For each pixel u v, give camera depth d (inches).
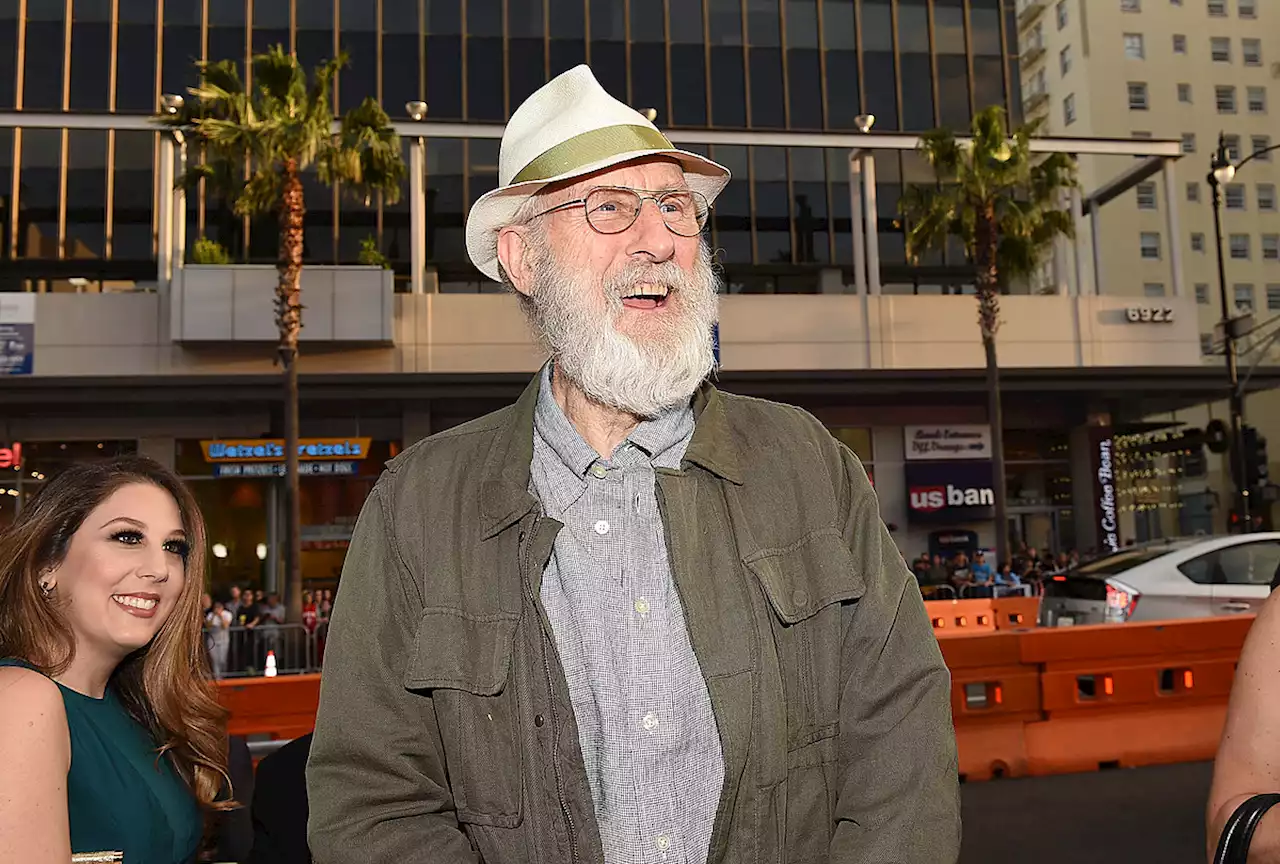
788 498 65.1
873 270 846.5
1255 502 736.3
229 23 901.8
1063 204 919.0
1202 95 2065.7
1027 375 826.8
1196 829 194.1
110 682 93.0
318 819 58.8
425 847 57.6
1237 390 753.6
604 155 65.7
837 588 61.7
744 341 829.8
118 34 887.7
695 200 77.2
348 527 790.5
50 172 845.2
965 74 978.1
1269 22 2102.6
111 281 859.4
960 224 747.4
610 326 64.2
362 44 912.9
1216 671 247.6
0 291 842.8
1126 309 868.6
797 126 949.2
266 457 770.2
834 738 62.1
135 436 796.0
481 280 869.2
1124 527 925.2
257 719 200.1
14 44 871.7
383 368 789.2
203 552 96.7
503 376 754.2
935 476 878.4
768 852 58.7
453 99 912.9
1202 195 2022.6
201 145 652.1
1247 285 2005.4
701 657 59.3
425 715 61.7
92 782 81.0
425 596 62.6
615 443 67.3
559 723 59.6
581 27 936.3
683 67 944.3
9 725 74.7
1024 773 236.4
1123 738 241.4
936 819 56.6
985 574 745.6
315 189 865.5
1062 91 2122.3
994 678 239.1
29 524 85.9
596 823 58.7
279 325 645.9
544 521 62.6
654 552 62.8
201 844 98.8
